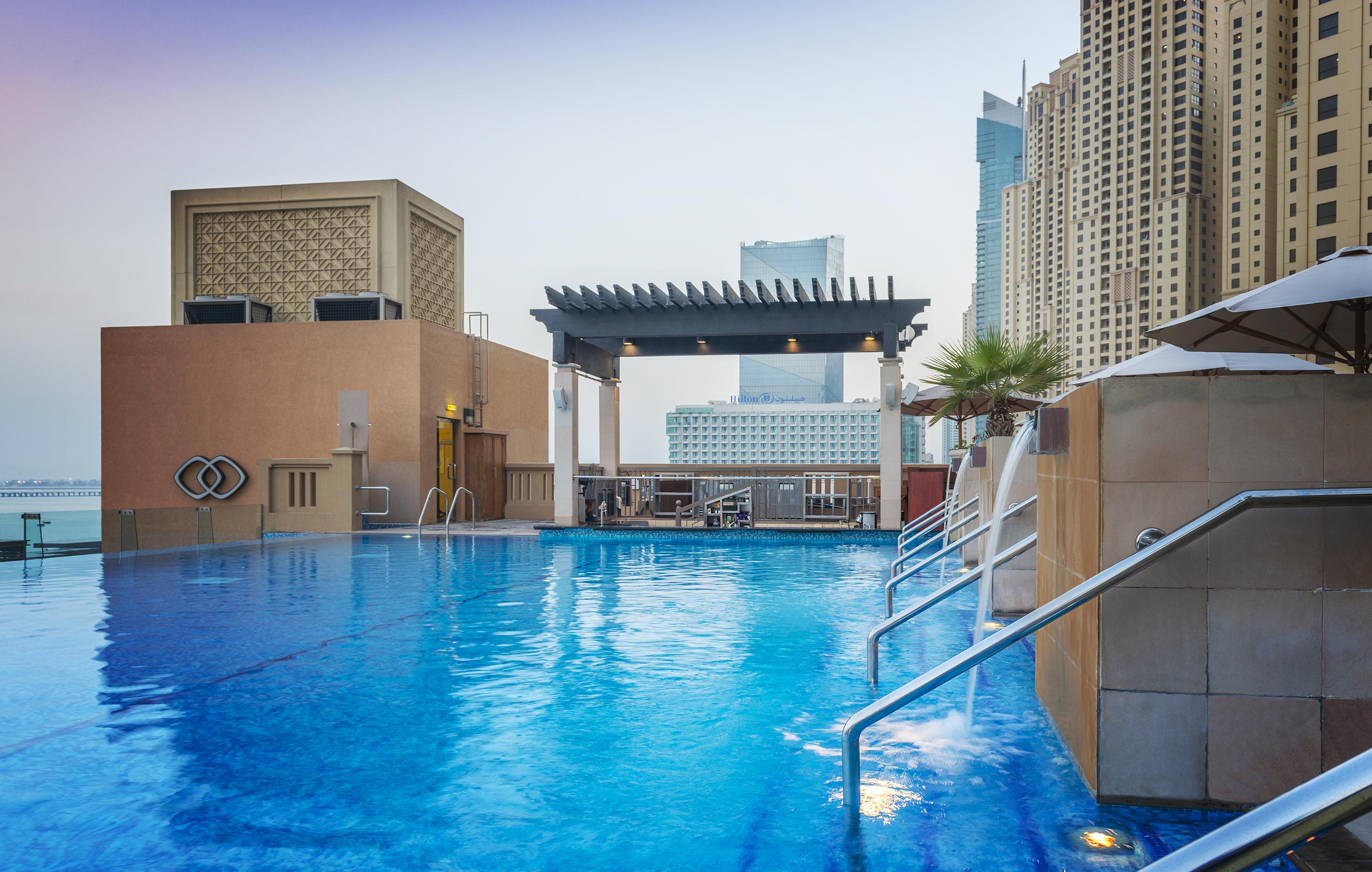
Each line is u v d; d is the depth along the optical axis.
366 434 17.33
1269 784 2.92
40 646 5.97
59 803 3.13
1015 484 7.11
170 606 7.74
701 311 15.82
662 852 2.71
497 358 22.28
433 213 26.34
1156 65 134.25
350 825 2.93
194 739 3.90
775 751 3.72
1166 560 2.96
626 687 4.84
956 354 14.48
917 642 6.06
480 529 17.25
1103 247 143.75
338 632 6.50
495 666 5.36
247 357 19.08
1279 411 2.88
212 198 24.42
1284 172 76.19
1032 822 2.92
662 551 13.01
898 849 2.72
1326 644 2.87
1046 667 4.27
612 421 18.62
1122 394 2.99
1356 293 3.88
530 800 3.16
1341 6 68.31
